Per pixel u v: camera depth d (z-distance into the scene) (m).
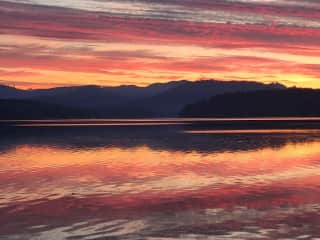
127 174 31.59
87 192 25.95
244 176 30.70
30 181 29.16
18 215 21.22
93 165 35.88
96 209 22.30
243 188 26.89
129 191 26.20
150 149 46.97
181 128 86.31
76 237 18.22
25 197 24.75
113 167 34.75
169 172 32.28
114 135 66.75
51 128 86.25
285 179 29.66
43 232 18.81
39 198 24.53
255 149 46.88
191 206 22.80
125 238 18.06
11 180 29.50
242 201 23.75
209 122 119.25
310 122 113.56
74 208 22.42
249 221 20.28
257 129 81.62
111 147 49.09
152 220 20.39
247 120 135.62
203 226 19.55
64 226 19.55
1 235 18.44
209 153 43.22
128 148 48.00
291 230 19.02
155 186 27.52
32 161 38.22
